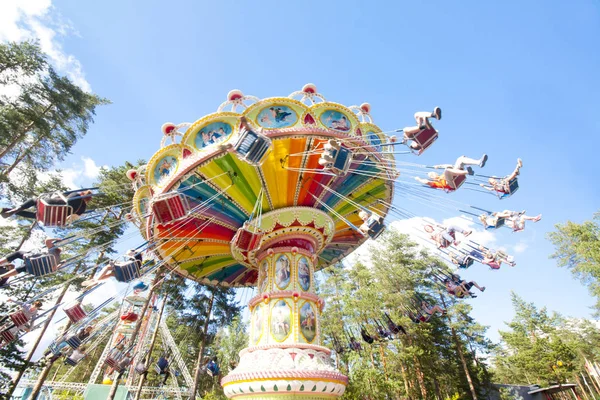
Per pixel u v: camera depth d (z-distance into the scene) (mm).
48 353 12906
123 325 21984
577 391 37312
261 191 12016
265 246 13070
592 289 29656
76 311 9203
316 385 9695
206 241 13961
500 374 46281
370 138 12211
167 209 8633
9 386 15664
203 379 31328
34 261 8289
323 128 10906
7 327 8469
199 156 10445
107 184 20703
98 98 21047
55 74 18859
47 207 7738
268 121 10734
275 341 11016
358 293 24938
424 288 29906
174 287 21984
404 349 23781
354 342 18344
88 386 20250
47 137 19422
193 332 23297
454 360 27797
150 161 11305
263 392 9805
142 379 18375
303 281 12328
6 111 16797
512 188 8906
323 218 13016
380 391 19188
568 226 31438
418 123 7633
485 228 10273
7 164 18203
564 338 47562
